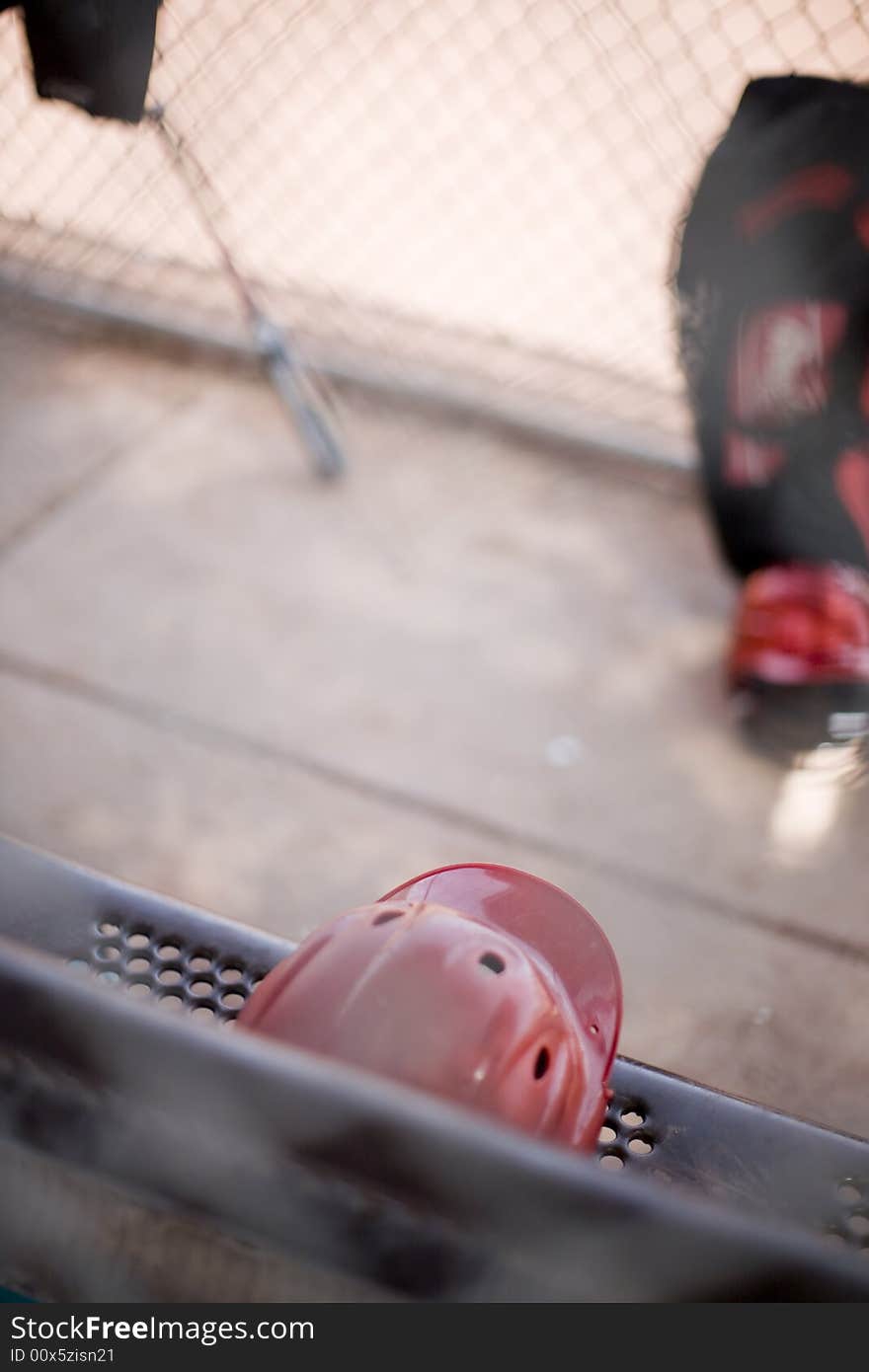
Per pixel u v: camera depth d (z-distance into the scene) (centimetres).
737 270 210
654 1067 132
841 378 208
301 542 301
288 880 222
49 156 389
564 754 250
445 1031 106
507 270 369
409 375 343
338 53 435
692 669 271
